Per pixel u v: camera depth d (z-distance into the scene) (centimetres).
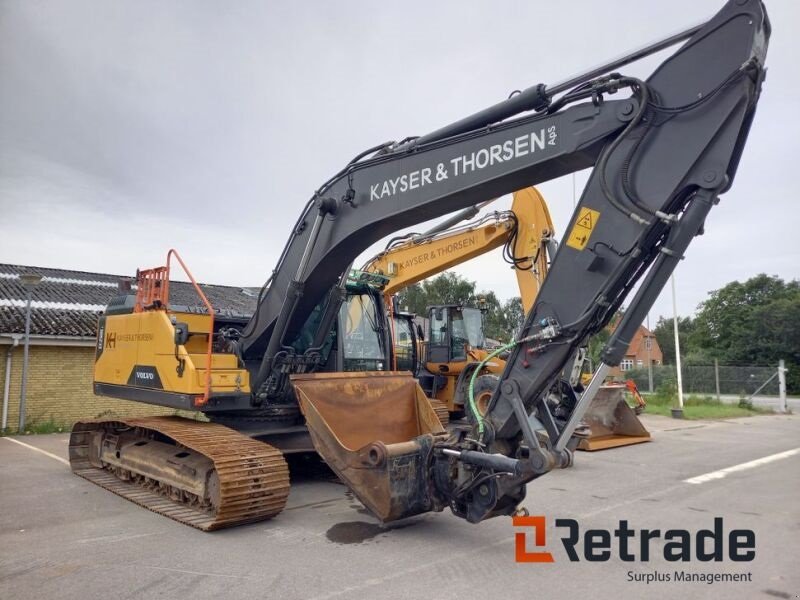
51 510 664
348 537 562
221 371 669
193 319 788
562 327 471
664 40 446
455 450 524
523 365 496
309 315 727
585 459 1025
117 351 838
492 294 5253
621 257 448
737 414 2022
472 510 517
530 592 433
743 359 4722
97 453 862
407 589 435
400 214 586
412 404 737
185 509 643
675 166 431
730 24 421
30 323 1388
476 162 529
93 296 1730
